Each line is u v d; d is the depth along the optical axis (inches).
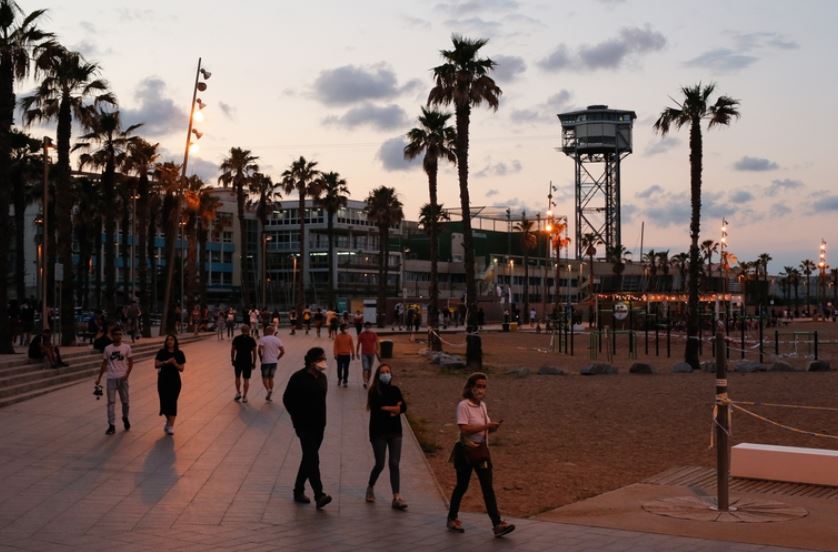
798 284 7770.7
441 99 1425.9
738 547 350.0
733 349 1865.2
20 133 1818.4
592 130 5438.0
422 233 5590.6
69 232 1430.9
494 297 4143.7
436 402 927.0
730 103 1429.6
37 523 371.6
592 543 354.9
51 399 848.3
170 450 567.5
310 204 5034.5
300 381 422.3
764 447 523.8
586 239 5516.7
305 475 423.8
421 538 360.2
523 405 901.8
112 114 1684.3
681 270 5137.8
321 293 4918.8
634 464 568.4
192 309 2613.2
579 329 2970.0
